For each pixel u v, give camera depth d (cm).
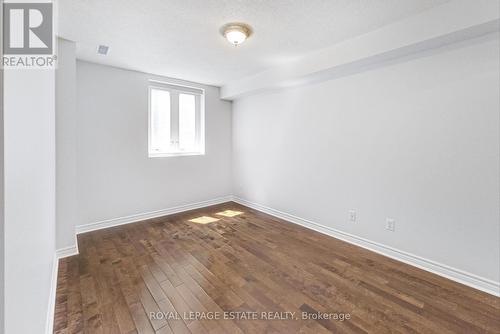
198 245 283
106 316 167
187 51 281
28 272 89
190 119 428
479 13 172
